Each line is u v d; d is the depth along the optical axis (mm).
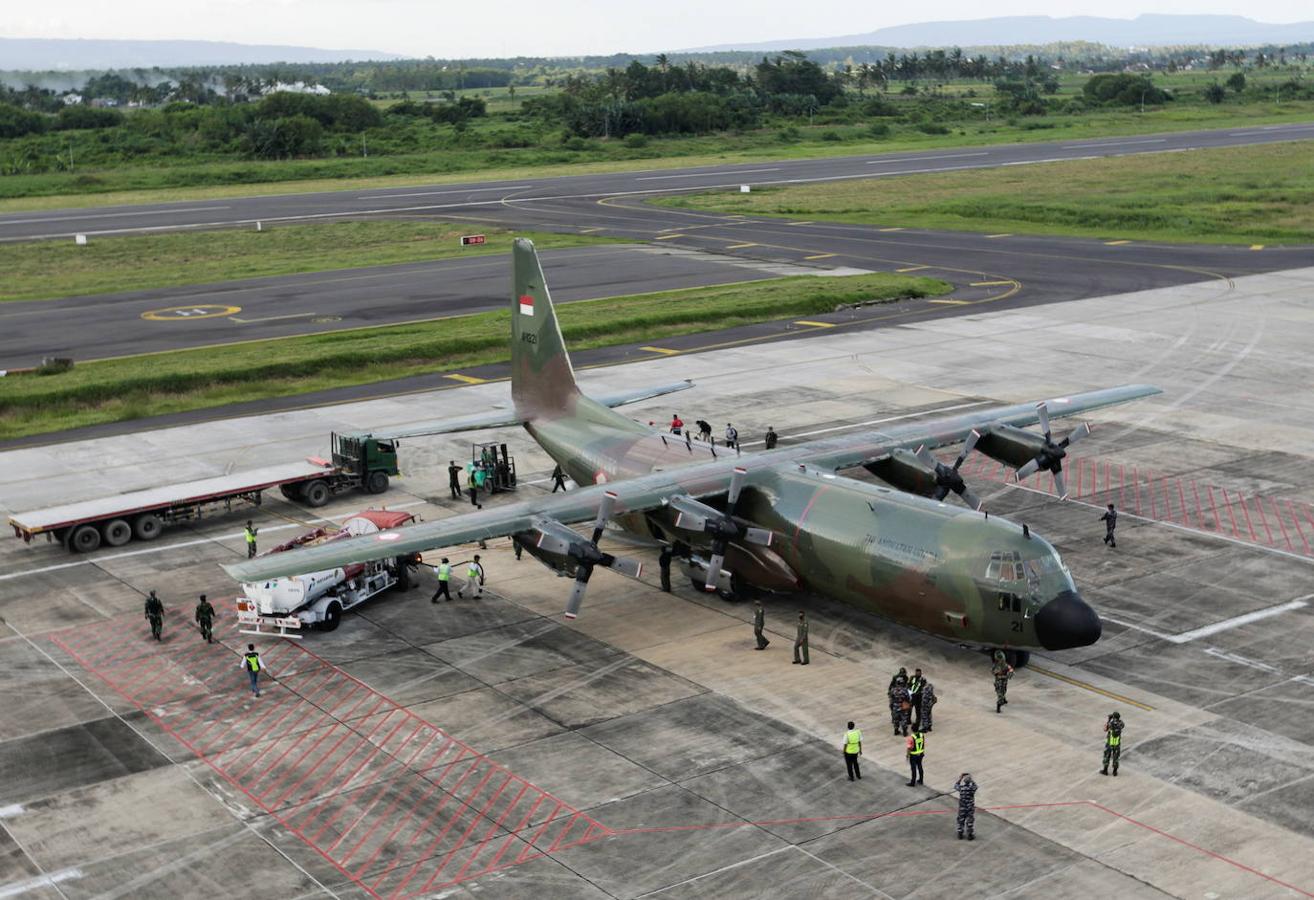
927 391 73938
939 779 32656
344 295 108000
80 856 29906
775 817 30969
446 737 35625
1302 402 70812
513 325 54969
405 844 30172
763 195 169250
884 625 43188
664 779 32969
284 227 149000
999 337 88188
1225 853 28984
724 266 117000
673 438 49312
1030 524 52500
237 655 41625
